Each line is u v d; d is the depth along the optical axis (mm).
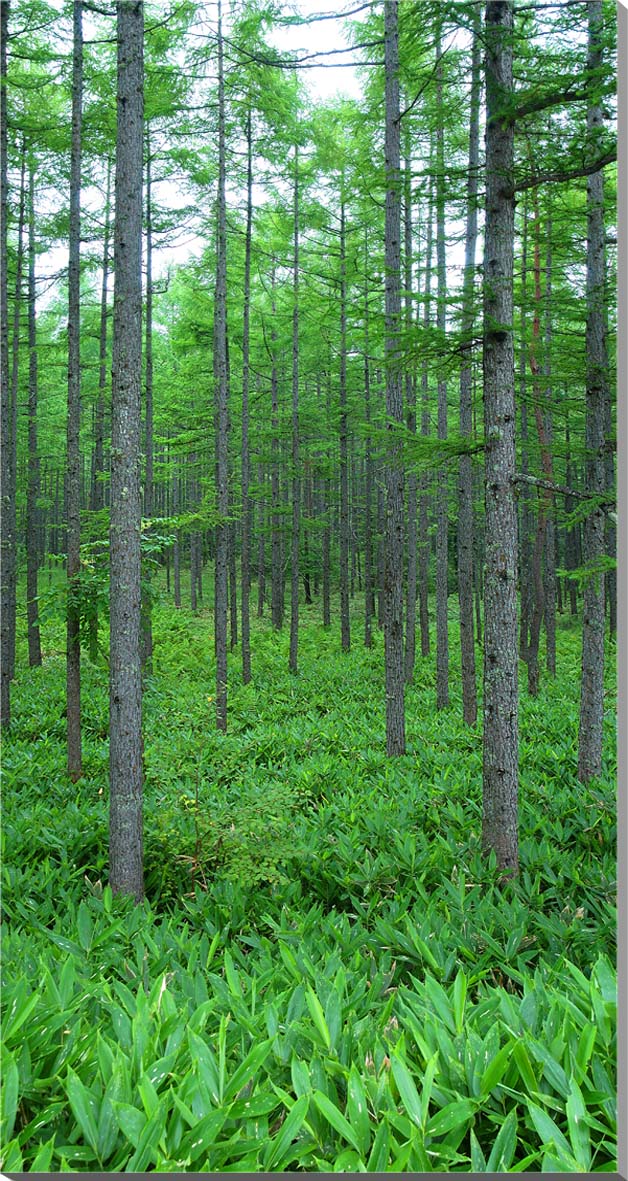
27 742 10508
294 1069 2748
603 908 5059
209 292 17016
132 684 5348
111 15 7445
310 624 24297
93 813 7160
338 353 17719
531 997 3264
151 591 8820
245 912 5234
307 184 15758
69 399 8547
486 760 5660
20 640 18109
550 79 4828
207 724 9227
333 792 8195
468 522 11703
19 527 18812
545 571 17547
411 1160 2426
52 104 14133
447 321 6082
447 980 3957
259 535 25703
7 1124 2469
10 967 3752
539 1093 2664
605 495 5371
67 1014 3006
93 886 5594
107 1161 2436
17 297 13852
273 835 5777
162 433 20984
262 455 18516
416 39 6055
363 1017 3455
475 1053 2893
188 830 5867
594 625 8266
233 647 19266
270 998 3539
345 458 19359
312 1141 2607
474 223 11047
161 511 32438
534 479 5551
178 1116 2533
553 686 15539
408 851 5867
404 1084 2621
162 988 3359
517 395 6730
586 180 8039
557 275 12039
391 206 8555
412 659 16188
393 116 8516
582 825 6848
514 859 5586
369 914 5066
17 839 6434
